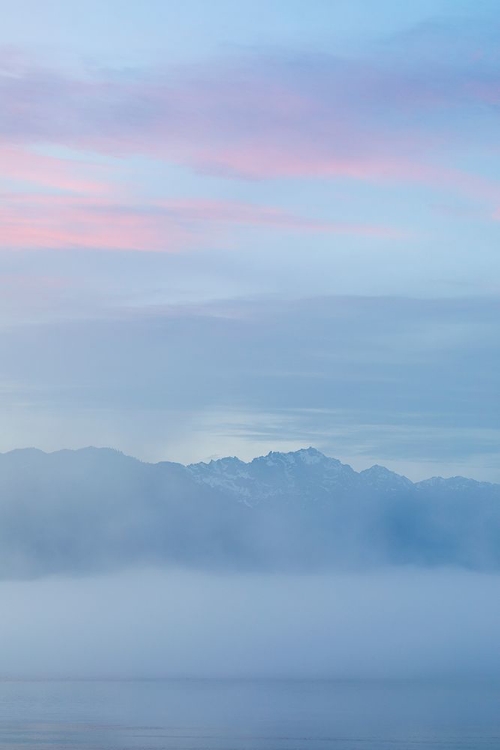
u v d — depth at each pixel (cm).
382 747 8962
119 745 8900
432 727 10312
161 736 9544
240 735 9638
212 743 9150
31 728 10088
